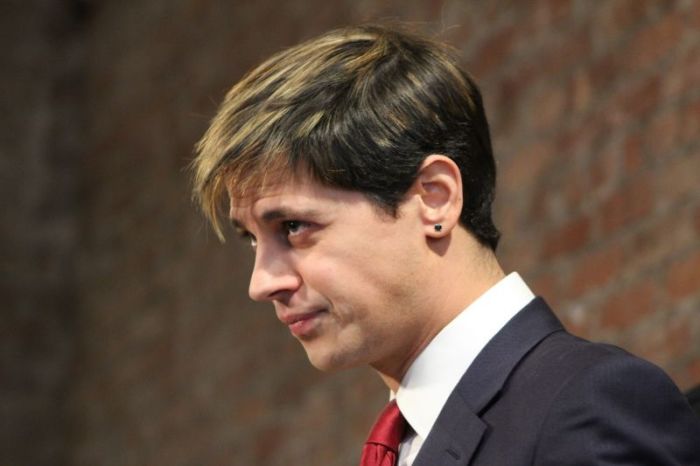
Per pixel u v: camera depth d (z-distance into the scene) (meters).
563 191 10.27
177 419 14.87
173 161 15.84
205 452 14.27
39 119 17.91
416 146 5.20
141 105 16.77
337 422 12.38
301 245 5.12
